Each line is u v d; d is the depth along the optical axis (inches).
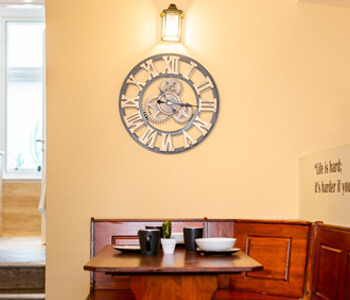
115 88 157.8
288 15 160.9
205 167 157.8
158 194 157.0
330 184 132.0
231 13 160.9
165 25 154.9
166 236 111.3
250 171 158.4
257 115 159.2
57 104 156.6
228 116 159.0
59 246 154.6
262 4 161.2
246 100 159.3
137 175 156.8
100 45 158.2
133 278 96.8
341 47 160.2
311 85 159.6
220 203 157.6
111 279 147.4
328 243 114.7
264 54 160.2
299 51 160.2
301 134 159.0
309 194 147.9
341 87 159.8
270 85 159.8
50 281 154.1
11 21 309.4
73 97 157.0
